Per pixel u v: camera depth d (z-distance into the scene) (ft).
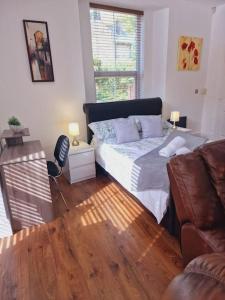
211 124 15.17
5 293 4.90
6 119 9.25
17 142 7.78
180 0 11.71
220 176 4.39
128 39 11.76
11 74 8.89
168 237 6.48
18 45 8.75
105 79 11.72
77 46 9.94
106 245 6.25
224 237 4.03
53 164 8.69
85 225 7.14
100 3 10.41
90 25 10.49
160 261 5.63
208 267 1.40
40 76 9.44
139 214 7.63
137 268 5.44
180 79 13.44
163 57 12.51
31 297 4.79
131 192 7.61
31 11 8.66
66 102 10.37
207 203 4.29
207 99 14.96
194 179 4.35
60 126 10.53
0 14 8.20
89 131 10.83
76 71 10.21
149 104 12.25
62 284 5.07
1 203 6.43
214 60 14.01
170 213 6.07
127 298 4.70
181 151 7.52
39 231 6.91
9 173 6.46
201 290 1.26
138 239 6.45
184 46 12.85
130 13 11.36
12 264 5.65
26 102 9.47
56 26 9.27
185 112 14.49
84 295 4.79
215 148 4.70
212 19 13.46
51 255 5.92
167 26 11.82
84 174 10.14
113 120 10.57
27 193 6.82
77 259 5.77
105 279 5.16
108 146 9.38
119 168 8.33
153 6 11.23
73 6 9.39
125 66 12.13
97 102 11.53
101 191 9.24
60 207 8.16
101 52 11.18
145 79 13.00
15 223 6.92
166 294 1.44
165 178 6.27
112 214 7.68
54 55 9.53
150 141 9.93
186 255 4.94
